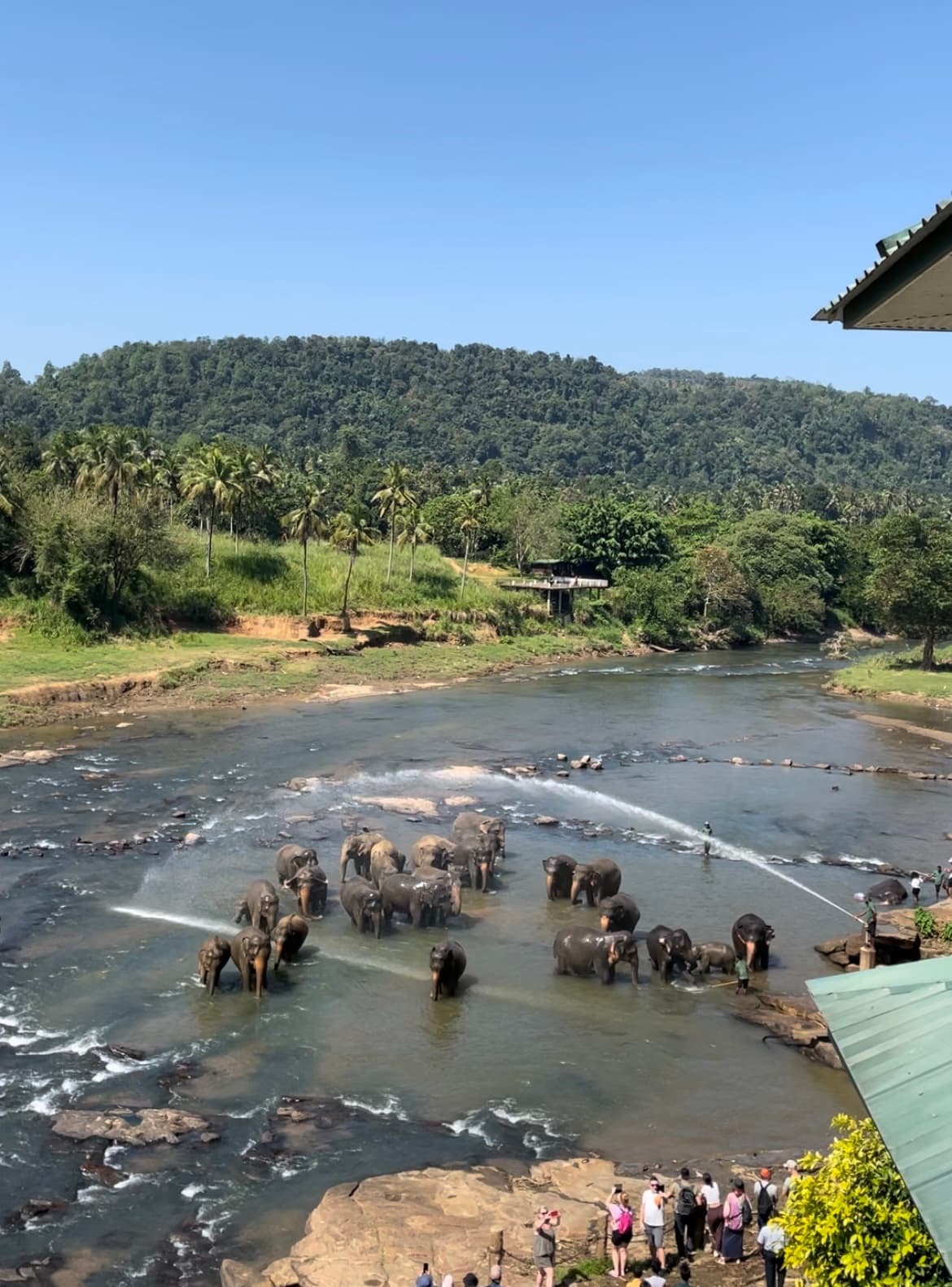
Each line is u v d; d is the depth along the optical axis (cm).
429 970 3003
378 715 6906
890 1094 935
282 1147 2125
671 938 2970
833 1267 1127
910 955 3041
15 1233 1850
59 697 6644
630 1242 1823
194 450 11825
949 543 9069
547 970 3033
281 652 8600
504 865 3947
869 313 1059
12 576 8512
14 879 3597
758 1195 1853
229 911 3378
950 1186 798
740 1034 2662
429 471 19088
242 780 5028
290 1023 2658
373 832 4081
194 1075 2398
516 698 7850
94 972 2909
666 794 5047
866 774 5566
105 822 4281
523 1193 1934
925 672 8862
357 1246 1761
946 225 903
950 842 4353
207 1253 1809
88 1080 2356
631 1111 2294
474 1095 2350
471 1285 1590
